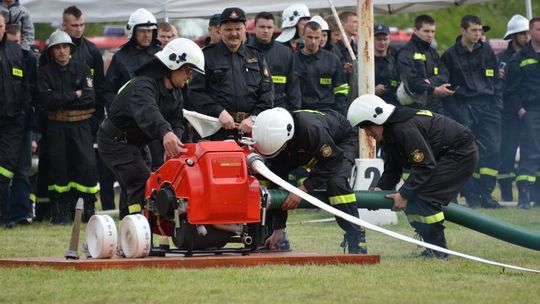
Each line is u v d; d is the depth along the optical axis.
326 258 20.42
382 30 36.06
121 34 66.62
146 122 20.89
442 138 22.39
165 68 21.50
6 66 31.39
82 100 32.38
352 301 16.08
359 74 31.50
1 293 16.91
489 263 20.27
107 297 16.41
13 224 31.75
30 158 32.62
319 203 20.55
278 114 20.89
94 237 20.59
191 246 20.14
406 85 34.97
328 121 21.88
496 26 79.88
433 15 80.56
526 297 16.64
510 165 39.78
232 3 39.41
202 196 19.61
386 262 21.06
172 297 16.38
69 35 32.59
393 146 22.50
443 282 18.23
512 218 33.22
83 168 32.62
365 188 30.73
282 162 21.91
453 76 36.56
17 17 33.38
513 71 38.16
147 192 20.83
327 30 35.56
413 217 22.69
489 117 36.75
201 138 25.67
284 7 40.25
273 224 22.23
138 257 20.17
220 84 27.03
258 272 18.89
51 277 18.44
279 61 31.41
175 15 38.78
